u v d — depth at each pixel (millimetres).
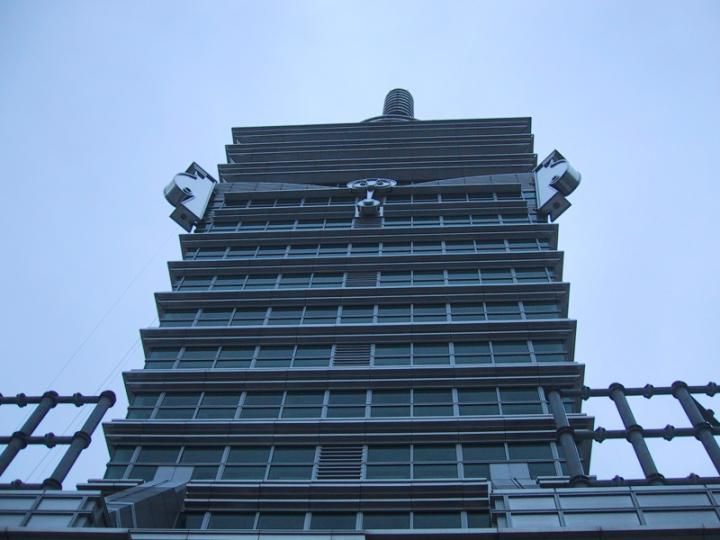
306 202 82938
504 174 85375
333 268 70062
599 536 31172
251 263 70812
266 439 50812
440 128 96500
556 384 54562
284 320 63875
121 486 46438
